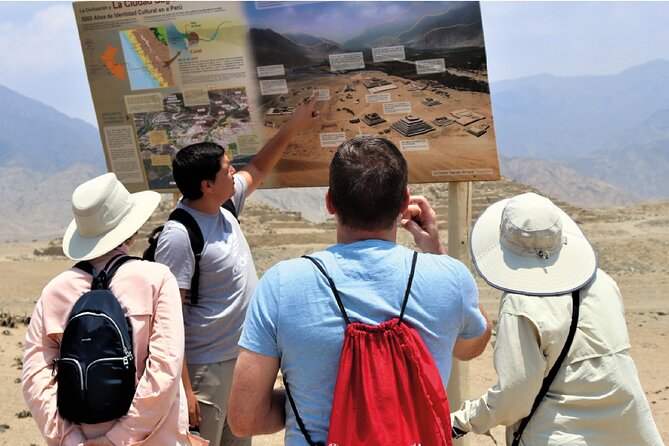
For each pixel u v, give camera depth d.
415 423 2.47
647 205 78.62
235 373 2.68
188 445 3.71
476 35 4.97
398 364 2.50
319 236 55.16
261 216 70.81
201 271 4.41
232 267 4.50
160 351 3.41
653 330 18.44
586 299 3.21
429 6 5.01
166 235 4.38
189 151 4.43
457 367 5.12
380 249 2.69
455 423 3.38
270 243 53.72
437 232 3.44
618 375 3.10
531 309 3.14
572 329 3.13
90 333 3.29
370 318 2.59
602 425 3.09
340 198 2.73
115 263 3.62
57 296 3.54
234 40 5.48
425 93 5.18
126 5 5.59
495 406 3.15
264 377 2.66
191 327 4.44
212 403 4.46
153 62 5.70
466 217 5.39
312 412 2.60
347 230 2.79
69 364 3.27
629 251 40.28
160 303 3.52
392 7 5.07
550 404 3.14
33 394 3.38
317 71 5.38
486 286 27.94
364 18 5.15
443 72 5.10
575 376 3.11
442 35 5.03
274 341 2.64
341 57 5.27
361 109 5.36
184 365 4.17
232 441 4.80
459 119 5.16
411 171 5.35
